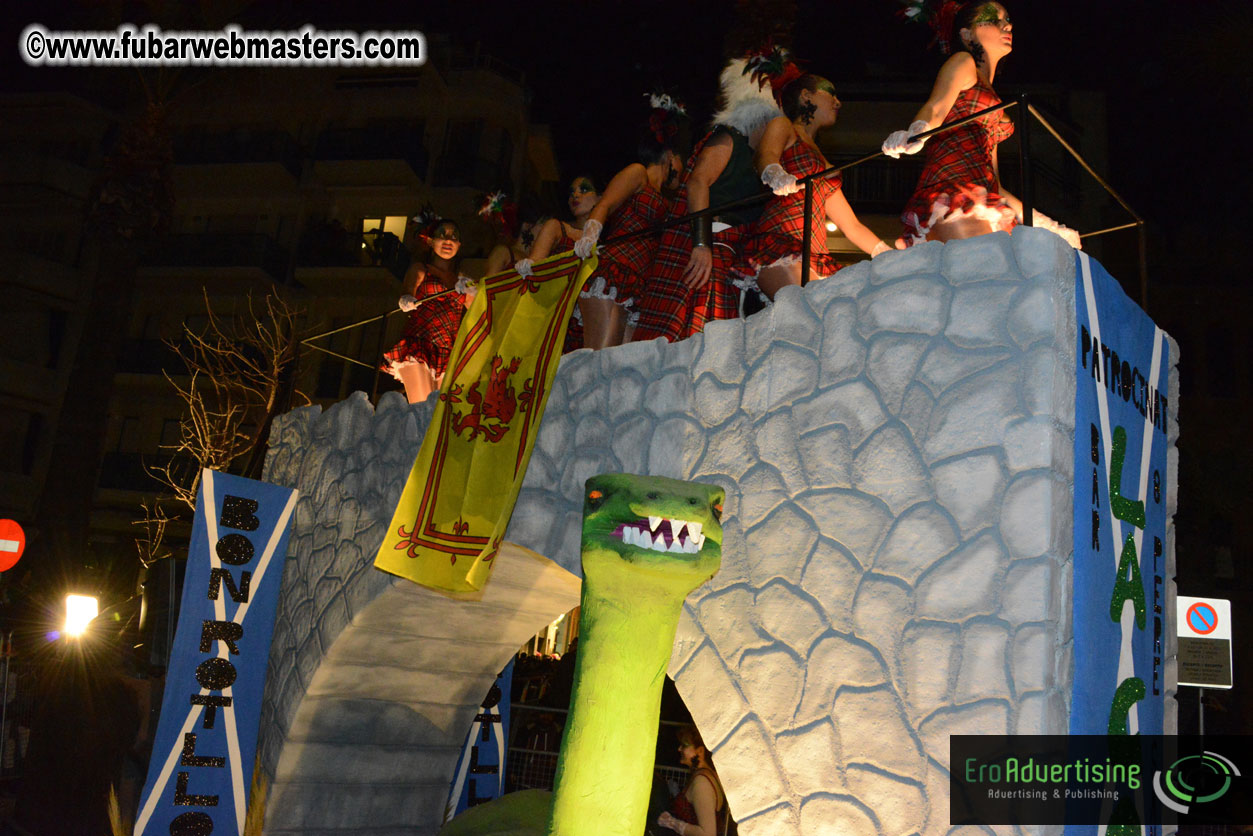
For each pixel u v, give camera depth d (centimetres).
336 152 2694
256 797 657
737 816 361
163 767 619
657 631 345
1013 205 430
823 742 341
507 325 511
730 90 478
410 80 2750
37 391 2702
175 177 2720
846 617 344
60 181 2709
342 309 2642
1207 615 589
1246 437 2130
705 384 418
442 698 660
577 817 333
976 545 316
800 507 368
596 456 459
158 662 867
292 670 646
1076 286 335
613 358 464
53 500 1460
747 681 369
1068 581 310
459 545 477
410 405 585
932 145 414
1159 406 406
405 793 676
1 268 2645
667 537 340
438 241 699
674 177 537
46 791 915
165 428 2652
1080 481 321
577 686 347
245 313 2644
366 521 596
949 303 342
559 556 462
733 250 480
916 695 319
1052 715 293
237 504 677
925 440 336
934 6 436
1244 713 1889
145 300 2705
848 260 1877
